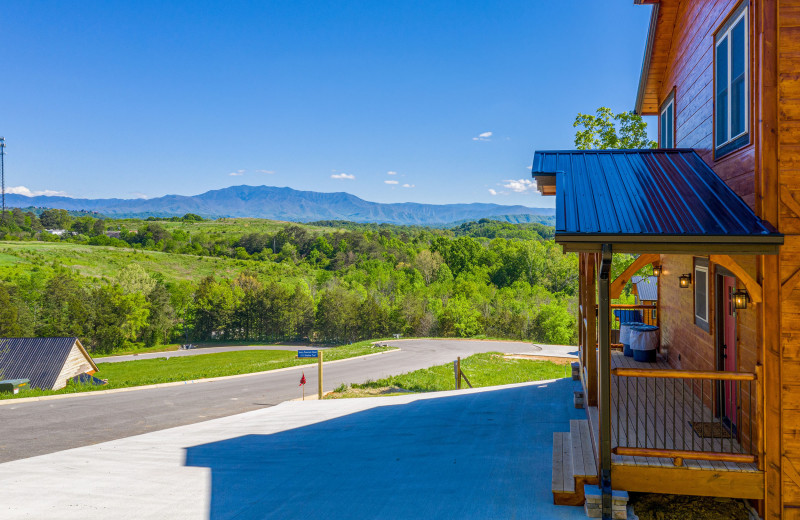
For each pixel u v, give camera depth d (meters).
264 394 18.36
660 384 8.05
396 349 35.28
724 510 5.05
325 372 24.42
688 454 4.91
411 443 8.17
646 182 6.29
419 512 5.20
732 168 5.82
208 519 5.28
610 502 4.88
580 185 6.24
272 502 5.73
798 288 4.74
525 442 7.67
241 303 73.50
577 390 10.55
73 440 11.31
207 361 48.97
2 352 32.03
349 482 6.34
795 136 4.80
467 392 13.55
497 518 4.95
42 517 5.46
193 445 9.28
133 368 44.09
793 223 4.78
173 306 80.25
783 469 4.73
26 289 77.31
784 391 4.74
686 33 8.09
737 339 5.53
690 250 4.72
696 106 7.50
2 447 10.68
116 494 6.22
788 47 4.84
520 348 35.16
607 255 4.85
